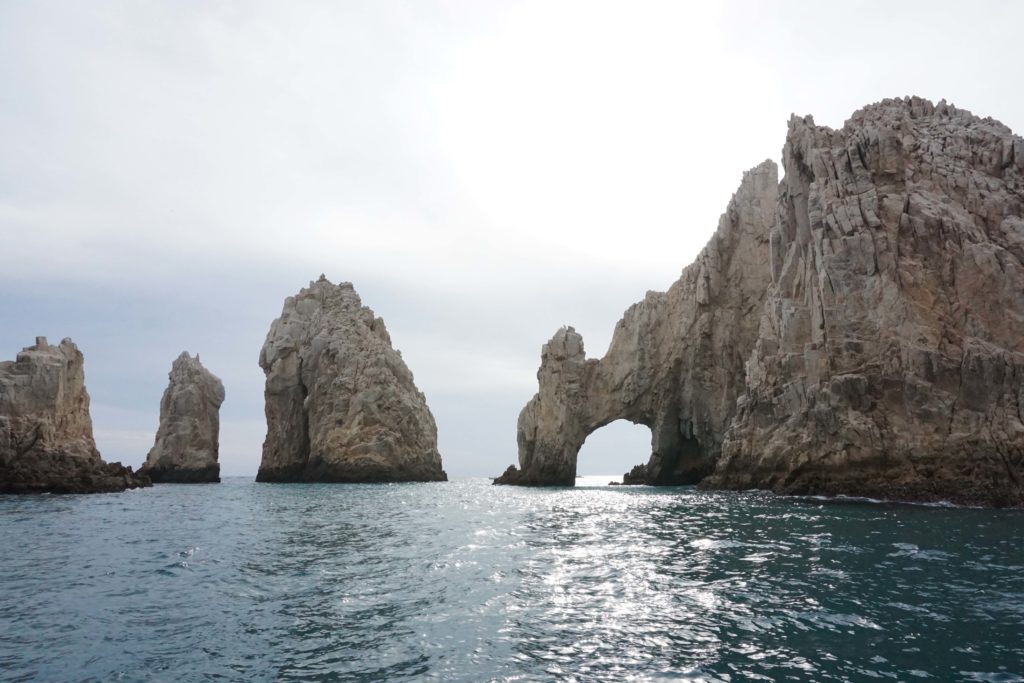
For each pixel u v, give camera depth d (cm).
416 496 5738
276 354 9525
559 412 8094
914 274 4431
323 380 9106
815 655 1108
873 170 4841
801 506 3741
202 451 9719
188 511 4097
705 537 2517
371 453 8688
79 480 6119
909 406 4175
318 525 3203
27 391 6047
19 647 1196
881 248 4506
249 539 2655
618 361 8269
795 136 5538
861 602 1448
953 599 1465
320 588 1673
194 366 10169
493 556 2161
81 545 2491
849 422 4288
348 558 2144
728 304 7538
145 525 3234
